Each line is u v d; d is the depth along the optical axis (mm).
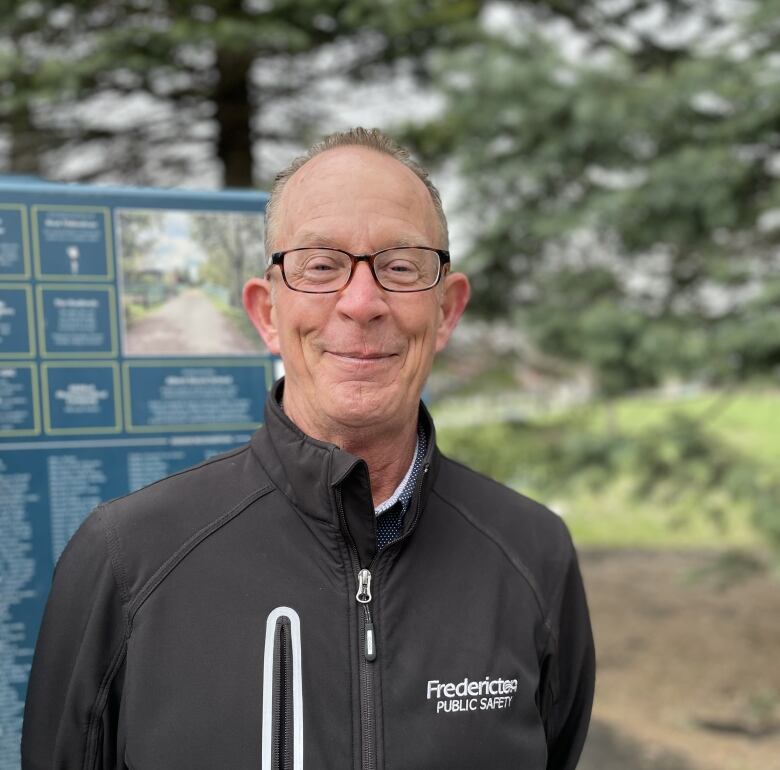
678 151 4891
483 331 6211
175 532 1425
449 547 1493
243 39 5957
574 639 1616
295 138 7375
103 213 1862
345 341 1423
